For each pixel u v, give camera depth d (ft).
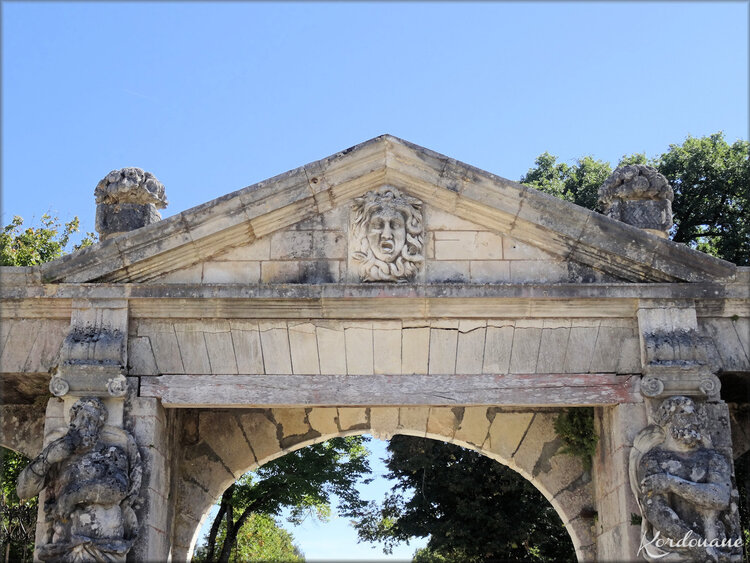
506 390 40.73
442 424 48.16
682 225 82.02
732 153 82.33
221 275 41.57
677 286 41.11
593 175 87.04
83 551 37.09
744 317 41.83
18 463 73.51
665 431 39.52
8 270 41.01
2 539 74.33
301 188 41.75
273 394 40.60
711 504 37.40
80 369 39.78
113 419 39.83
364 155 41.83
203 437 47.67
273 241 41.98
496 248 41.96
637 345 41.22
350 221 42.11
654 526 37.83
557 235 41.63
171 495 44.80
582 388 40.73
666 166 82.89
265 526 96.22
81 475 38.09
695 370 39.93
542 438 47.55
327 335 41.27
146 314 41.22
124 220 43.16
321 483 80.33
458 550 75.10
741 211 81.25
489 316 41.32
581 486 46.50
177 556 45.47
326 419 48.37
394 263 41.29
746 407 47.19
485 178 41.52
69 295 41.04
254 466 47.80
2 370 41.09
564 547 74.79
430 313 41.11
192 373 40.88
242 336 41.22
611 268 41.63
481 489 74.49
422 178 41.86
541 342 41.29
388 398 40.60
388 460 80.59
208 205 41.24
